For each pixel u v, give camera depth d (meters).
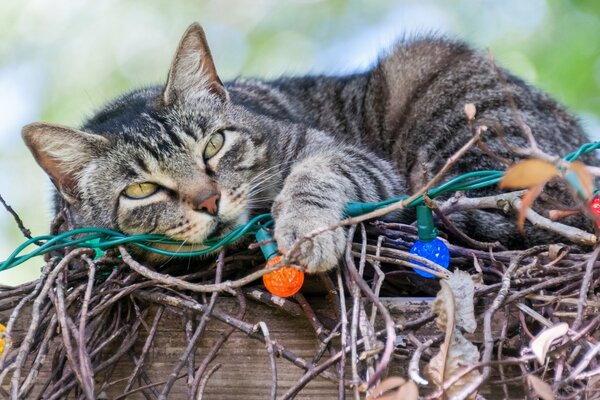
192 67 3.73
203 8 6.97
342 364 2.32
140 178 3.38
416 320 2.49
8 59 6.59
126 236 2.96
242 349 2.69
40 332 2.72
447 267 2.85
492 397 2.52
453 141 4.25
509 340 2.56
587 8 6.00
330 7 6.98
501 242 3.56
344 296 2.61
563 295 2.54
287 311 2.67
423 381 2.13
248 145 3.67
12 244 6.21
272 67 6.78
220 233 3.33
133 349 2.75
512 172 2.05
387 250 2.71
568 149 4.20
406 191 4.18
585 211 2.22
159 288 2.73
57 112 6.48
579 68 5.86
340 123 4.76
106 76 6.62
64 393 2.54
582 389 2.25
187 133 3.51
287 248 2.73
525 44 6.21
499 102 4.26
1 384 2.67
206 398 2.67
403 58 4.76
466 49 4.71
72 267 3.08
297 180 3.31
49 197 4.35
